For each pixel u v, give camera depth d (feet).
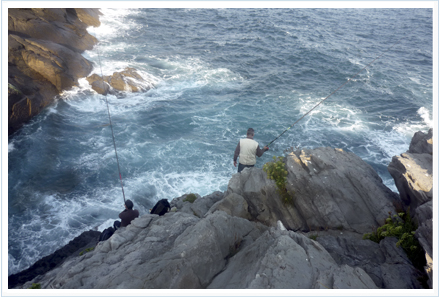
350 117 72.95
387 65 100.63
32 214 47.75
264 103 79.00
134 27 130.62
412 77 92.94
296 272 13.89
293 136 65.98
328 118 72.43
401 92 84.33
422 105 78.07
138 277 14.84
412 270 16.12
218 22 141.49
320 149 26.20
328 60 104.12
